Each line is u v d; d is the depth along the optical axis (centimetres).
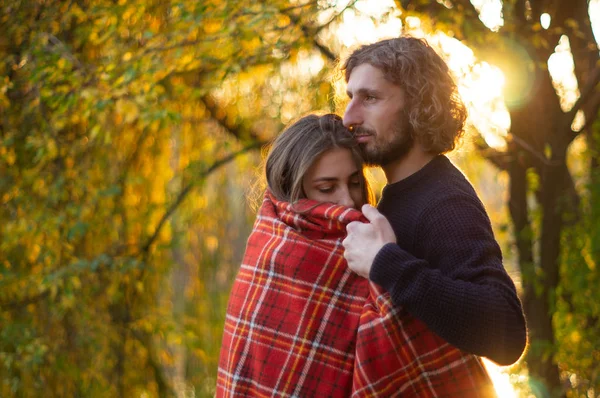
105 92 417
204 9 395
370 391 174
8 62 487
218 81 421
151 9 453
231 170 592
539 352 454
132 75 401
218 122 534
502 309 163
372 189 202
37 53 440
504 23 409
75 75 432
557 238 464
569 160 547
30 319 514
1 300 517
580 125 499
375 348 174
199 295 595
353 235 176
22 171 507
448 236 174
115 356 545
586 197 470
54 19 479
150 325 518
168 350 609
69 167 512
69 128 514
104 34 442
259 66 445
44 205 493
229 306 200
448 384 173
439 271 167
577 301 479
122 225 535
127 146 539
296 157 194
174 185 554
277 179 199
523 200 485
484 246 171
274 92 493
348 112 190
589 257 483
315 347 183
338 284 185
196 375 582
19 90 501
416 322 173
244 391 189
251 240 199
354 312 183
